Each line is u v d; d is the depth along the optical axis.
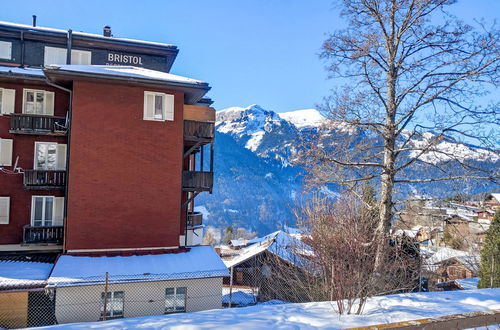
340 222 9.89
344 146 12.53
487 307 7.54
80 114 16.00
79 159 15.92
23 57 19.44
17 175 16.84
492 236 20.78
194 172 18.16
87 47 20.56
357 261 8.27
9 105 16.94
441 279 29.36
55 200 17.23
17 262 15.38
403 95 12.62
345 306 7.66
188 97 19.06
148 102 17.00
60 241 16.30
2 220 16.52
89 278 13.56
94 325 6.04
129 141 16.62
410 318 6.59
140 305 14.43
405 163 12.78
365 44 12.59
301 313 7.03
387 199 12.74
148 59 21.66
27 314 13.99
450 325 4.93
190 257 16.41
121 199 16.44
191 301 15.09
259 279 19.58
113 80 16.03
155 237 16.88
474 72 11.09
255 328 5.76
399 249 10.98
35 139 17.22
